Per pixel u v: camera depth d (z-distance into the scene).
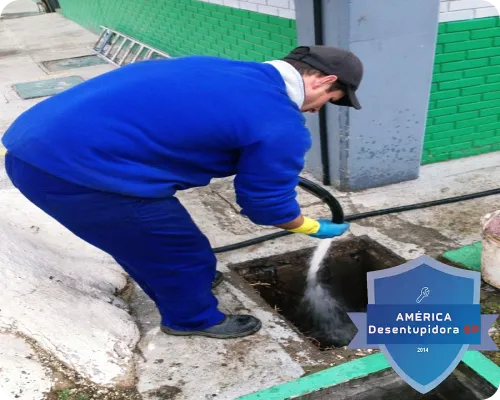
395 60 3.68
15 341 2.39
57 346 2.42
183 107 2.02
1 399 2.16
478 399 2.28
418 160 4.09
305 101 2.23
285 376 2.36
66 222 2.22
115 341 2.54
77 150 2.00
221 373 2.40
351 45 3.53
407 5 3.54
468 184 4.01
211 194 4.16
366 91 3.71
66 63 8.92
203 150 2.10
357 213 3.70
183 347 2.57
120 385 2.34
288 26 4.20
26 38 11.41
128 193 2.06
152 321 2.78
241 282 3.07
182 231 2.27
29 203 3.82
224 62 2.16
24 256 2.85
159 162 2.09
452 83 4.14
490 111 4.36
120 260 2.43
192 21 6.14
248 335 2.62
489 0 3.91
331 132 3.92
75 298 2.71
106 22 10.12
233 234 3.58
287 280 3.34
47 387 2.26
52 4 15.27
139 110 2.02
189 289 2.45
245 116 2.02
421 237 3.38
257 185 2.12
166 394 2.29
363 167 3.97
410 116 3.90
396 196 3.92
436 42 3.85
